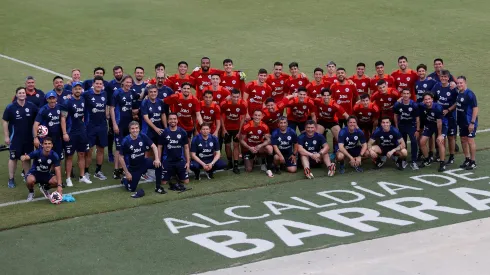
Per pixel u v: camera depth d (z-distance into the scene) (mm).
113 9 31188
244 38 27781
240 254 12258
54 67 24922
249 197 14758
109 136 17250
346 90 17672
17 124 15609
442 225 13320
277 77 18281
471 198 14539
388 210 14000
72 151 15602
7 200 14812
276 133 16016
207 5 31859
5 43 27234
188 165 15617
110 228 13336
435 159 17016
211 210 14102
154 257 12164
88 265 11914
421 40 27469
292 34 28188
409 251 12375
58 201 14477
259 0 32375
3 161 17375
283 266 11844
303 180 15742
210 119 16516
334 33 28281
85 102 15930
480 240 12734
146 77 23844
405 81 17844
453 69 24531
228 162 16750
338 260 12055
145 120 15992
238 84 18062
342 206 14211
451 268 11828
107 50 26641
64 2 31984
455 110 16359
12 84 23156
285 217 13719
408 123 16422
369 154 16234
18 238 12961
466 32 28219
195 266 11828
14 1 31719
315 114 17188
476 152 17328
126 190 15250
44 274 11641
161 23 29484
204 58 17875
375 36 27922
